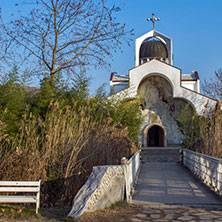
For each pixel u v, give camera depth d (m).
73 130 9.95
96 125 12.26
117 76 41.31
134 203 7.98
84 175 8.57
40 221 6.16
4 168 8.00
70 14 14.73
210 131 13.47
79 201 6.63
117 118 17.17
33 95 12.96
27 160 8.12
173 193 9.43
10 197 6.84
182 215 6.75
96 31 15.04
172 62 39.28
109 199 7.26
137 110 19.47
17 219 6.24
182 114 22.52
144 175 14.28
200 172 12.51
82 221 6.02
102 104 16.58
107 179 7.24
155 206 7.66
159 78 35.88
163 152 29.50
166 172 15.49
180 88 32.91
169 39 39.44
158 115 36.69
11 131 10.53
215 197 8.77
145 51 40.41
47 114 11.23
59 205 7.93
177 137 36.28
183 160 19.45
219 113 13.88
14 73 11.77
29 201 6.77
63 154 8.43
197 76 39.28
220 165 8.88
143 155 28.33
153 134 40.75
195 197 8.79
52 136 8.99
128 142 13.06
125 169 8.13
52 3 14.48
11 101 11.16
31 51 14.60
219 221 6.20
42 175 7.92
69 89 14.62
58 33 14.91
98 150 9.84
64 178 8.06
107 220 6.20
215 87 38.44
